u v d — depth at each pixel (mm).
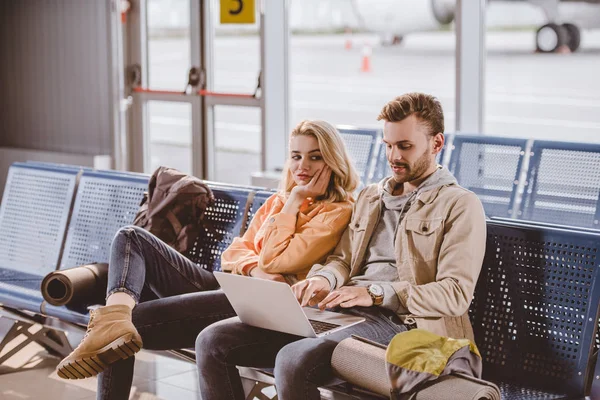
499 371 2664
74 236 4066
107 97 7262
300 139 3020
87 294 3445
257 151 6953
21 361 3979
